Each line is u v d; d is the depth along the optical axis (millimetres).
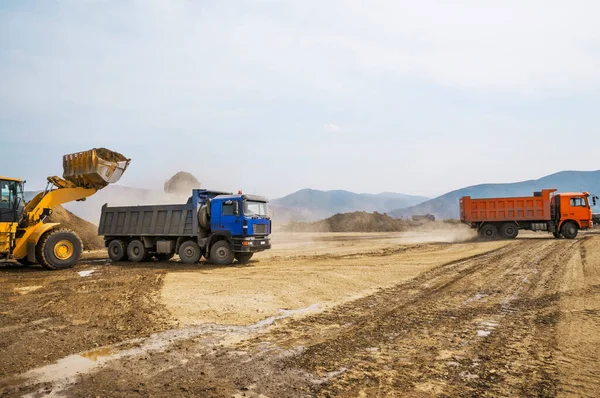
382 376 4555
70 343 5906
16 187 13930
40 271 13961
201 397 4051
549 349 5383
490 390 4137
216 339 6074
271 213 16312
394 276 12016
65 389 4293
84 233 25359
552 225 26656
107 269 14391
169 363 5059
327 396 4043
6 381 4520
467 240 27438
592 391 4062
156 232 16594
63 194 15758
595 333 6051
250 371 4758
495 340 5867
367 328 6633
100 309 8023
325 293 9586
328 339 6043
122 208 17547
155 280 11586
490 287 10133
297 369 4805
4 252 13445
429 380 4422
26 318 7383
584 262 13828
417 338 6043
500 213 27312
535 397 3959
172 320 7148
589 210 25906
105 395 4129
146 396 4090
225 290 9891
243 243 14961
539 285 10188
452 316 7367
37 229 14172
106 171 16422
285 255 18953
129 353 5457
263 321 7133
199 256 15930
